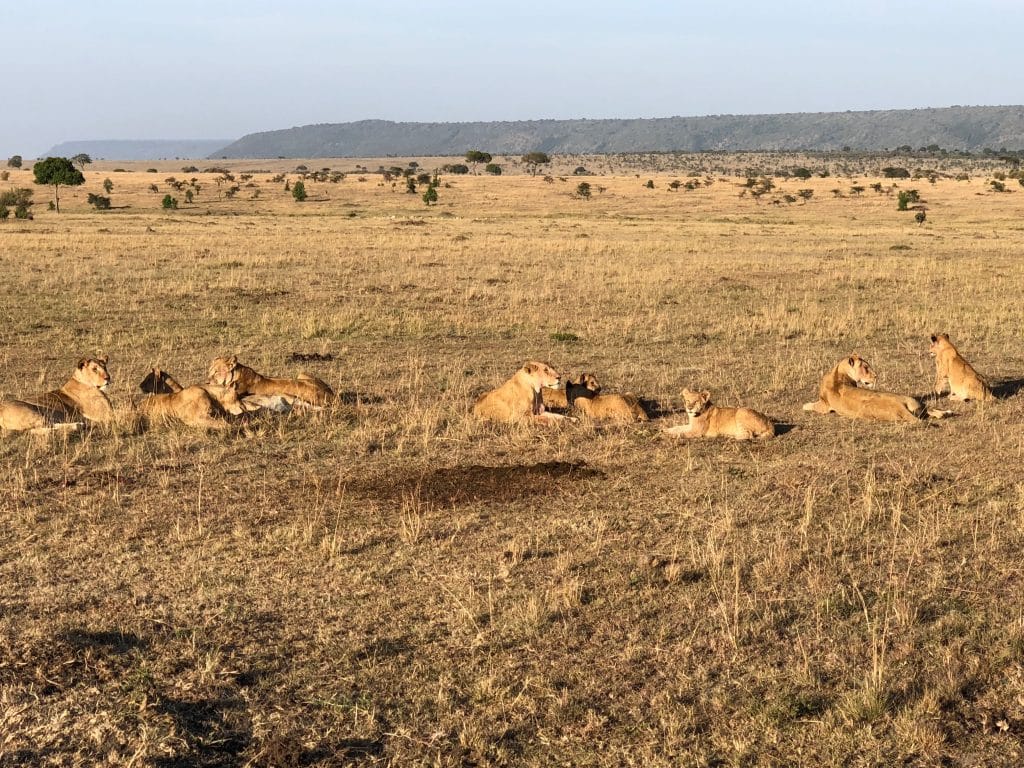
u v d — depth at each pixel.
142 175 150.25
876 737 5.45
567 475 10.17
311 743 5.38
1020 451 10.73
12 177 128.88
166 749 5.22
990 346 18.11
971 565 7.72
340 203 92.81
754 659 6.27
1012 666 6.14
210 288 25.28
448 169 191.12
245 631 6.62
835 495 9.44
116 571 7.61
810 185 125.12
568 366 16.34
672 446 11.29
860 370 12.90
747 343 18.61
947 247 41.25
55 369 15.70
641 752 5.32
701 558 7.80
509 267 31.41
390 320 20.70
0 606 6.93
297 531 8.48
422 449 11.21
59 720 5.41
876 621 6.68
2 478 9.88
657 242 42.06
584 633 6.62
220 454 10.84
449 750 5.36
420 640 6.53
